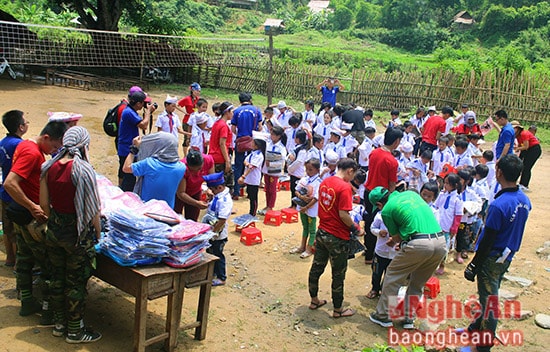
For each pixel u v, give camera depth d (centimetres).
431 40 5575
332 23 6506
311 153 877
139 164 532
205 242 467
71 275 440
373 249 711
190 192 623
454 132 1218
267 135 853
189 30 3519
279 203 968
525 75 1950
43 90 1939
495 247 488
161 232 439
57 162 426
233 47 2652
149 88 2308
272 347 503
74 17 3872
